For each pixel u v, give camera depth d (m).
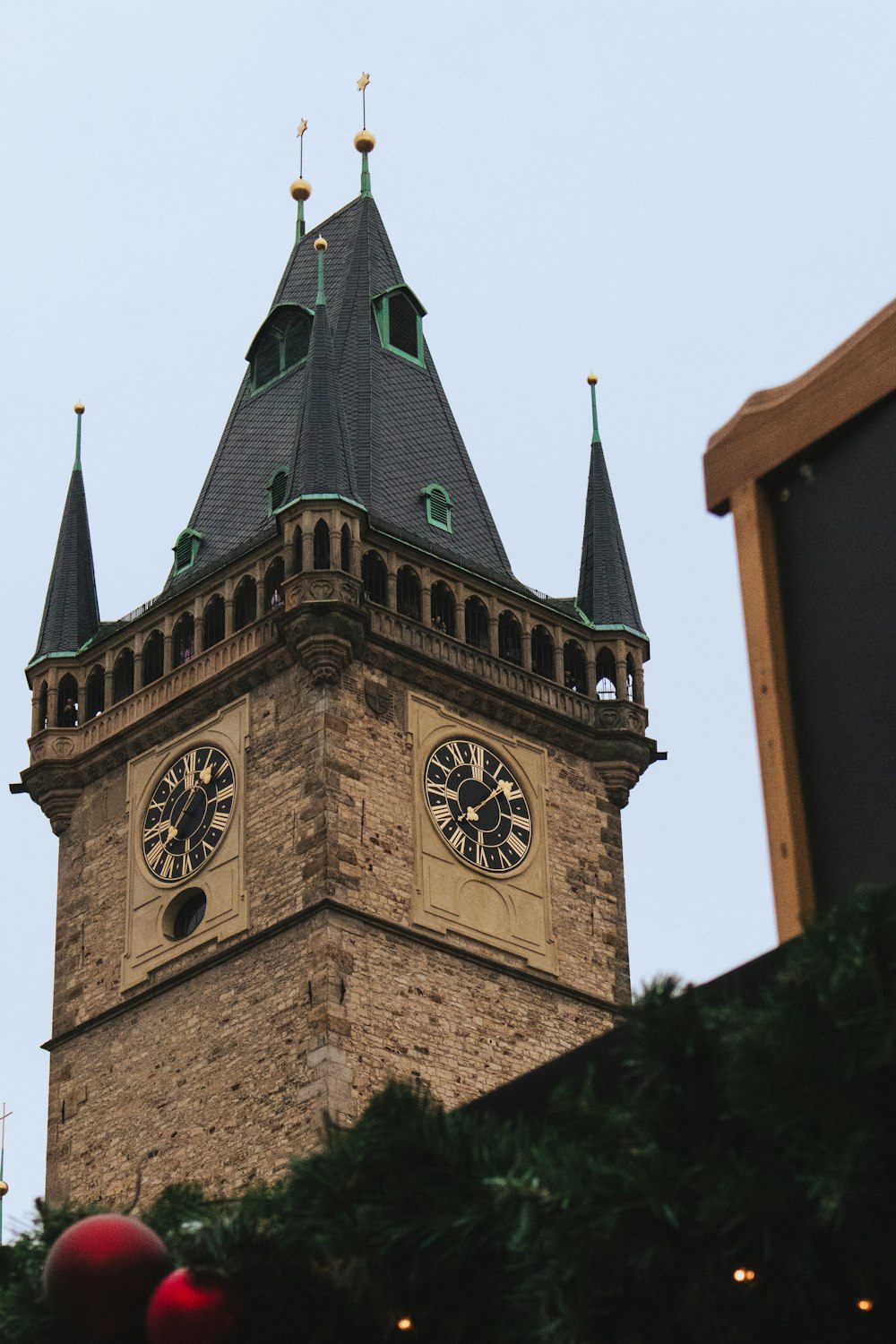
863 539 21.69
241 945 114.62
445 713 121.69
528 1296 19.05
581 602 132.62
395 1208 19.84
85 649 129.62
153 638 127.12
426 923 115.25
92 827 125.56
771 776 21.59
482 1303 19.97
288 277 143.50
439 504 130.25
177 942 118.00
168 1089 115.38
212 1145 112.25
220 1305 21.20
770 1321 18.97
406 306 140.62
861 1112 17.47
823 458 22.20
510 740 123.88
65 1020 121.75
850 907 17.78
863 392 21.73
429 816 118.31
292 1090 109.69
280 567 122.75
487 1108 23.05
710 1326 18.45
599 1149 19.11
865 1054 17.38
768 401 22.81
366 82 149.38
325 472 123.12
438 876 117.06
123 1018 119.38
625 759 126.94
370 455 130.38
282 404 135.62
